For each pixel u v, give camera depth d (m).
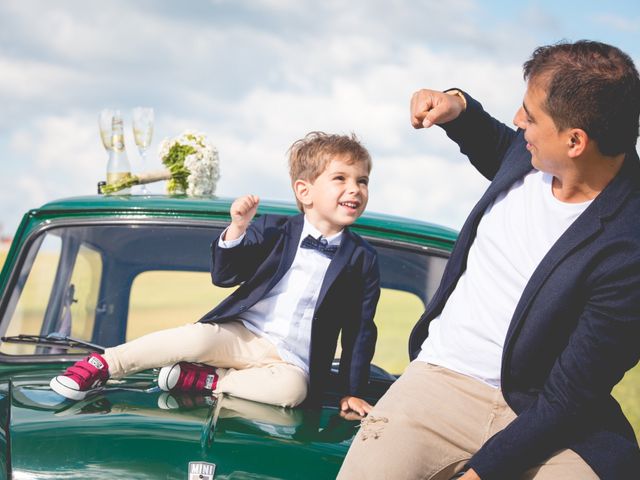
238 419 3.14
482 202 3.10
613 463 2.78
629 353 2.77
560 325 2.83
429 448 2.96
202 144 4.60
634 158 2.88
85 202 4.16
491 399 2.99
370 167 3.69
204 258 4.20
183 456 2.91
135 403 3.27
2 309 3.99
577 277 2.77
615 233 2.76
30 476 2.88
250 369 3.48
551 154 2.82
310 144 3.65
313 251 3.63
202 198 4.32
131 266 4.21
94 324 4.18
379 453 2.90
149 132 5.01
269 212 4.09
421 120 3.24
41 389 3.39
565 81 2.73
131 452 2.92
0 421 3.16
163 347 3.45
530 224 2.94
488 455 2.80
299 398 3.41
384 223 4.14
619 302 2.72
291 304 3.60
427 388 3.03
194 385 3.44
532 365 2.88
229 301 3.62
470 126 3.29
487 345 2.98
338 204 3.59
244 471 2.88
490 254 3.01
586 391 2.77
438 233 4.16
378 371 4.20
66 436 2.98
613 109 2.73
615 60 2.76
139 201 4.16
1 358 3.86
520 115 3.00
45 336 3.95
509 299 2.94
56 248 4.11
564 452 2.83
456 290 3.12
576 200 2.88
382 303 4.17
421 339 3.27
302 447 3.00
